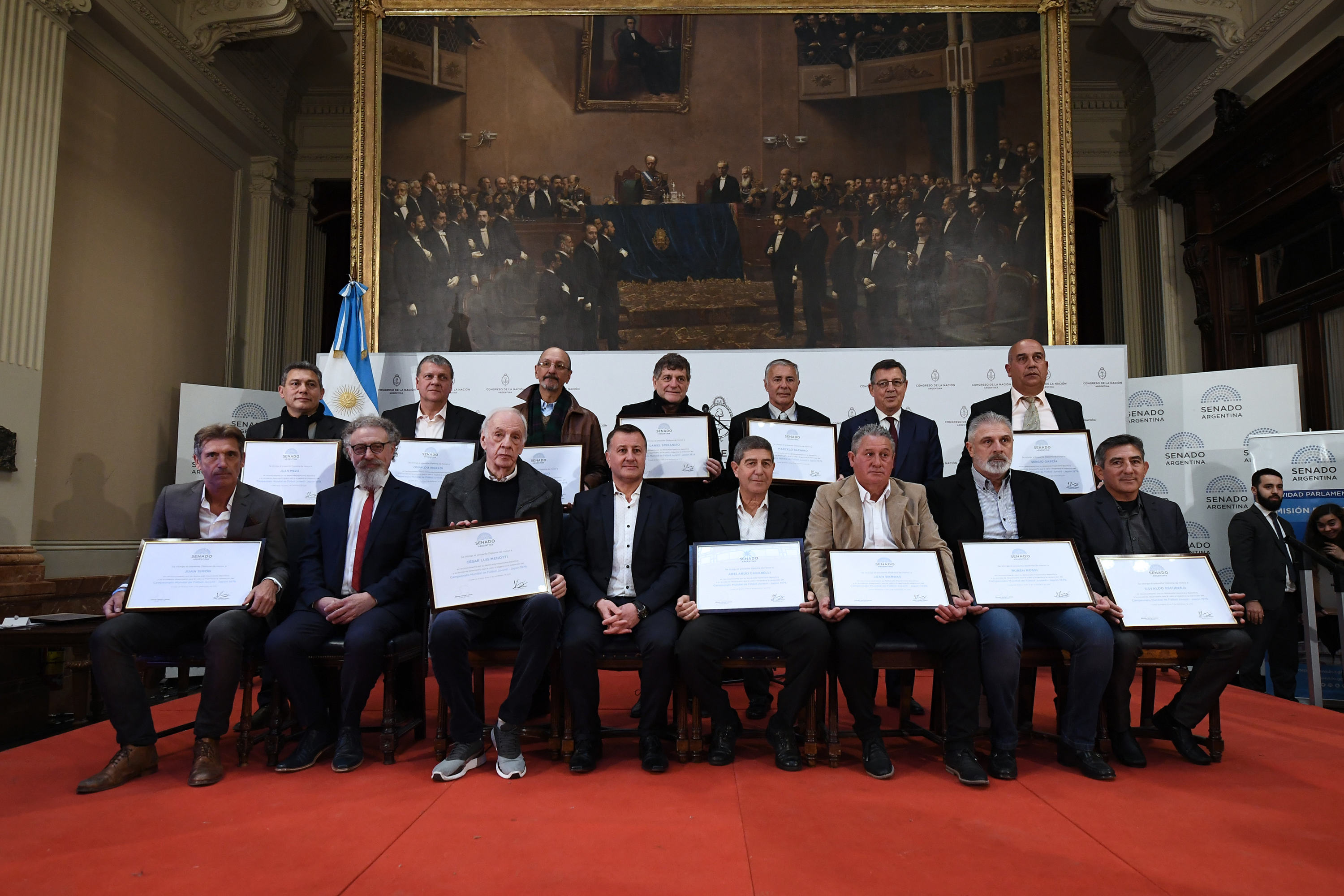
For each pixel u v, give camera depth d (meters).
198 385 7.01
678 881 1.92
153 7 6.58
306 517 3.79
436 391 4.36
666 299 7.75
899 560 3.01
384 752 2.98
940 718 3.16
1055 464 4.30
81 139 5.97
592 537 3.34
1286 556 4.75
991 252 7.54
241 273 8.13
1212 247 7.68
